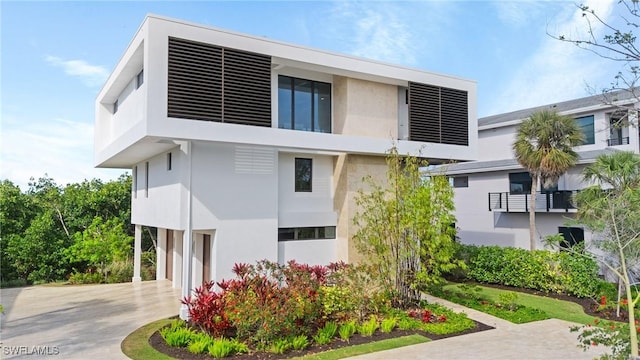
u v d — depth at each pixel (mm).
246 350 8797
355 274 11047
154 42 10688
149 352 8828
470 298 13930
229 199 12891
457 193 25641
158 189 14766
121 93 16281
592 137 21250
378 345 9328
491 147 26047
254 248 13234
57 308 13078
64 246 20375
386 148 14883
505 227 22891
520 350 9047
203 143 12484
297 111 14805
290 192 14891
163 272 18641
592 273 13859
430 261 12328
